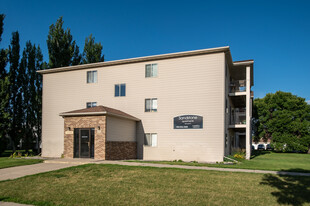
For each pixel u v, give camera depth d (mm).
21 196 7492
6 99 24406
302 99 37625
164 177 10000
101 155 15938
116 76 20859
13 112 27859
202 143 17656
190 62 18625
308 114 36469
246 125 20281
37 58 30188
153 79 19609
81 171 11273
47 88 23031
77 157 16922
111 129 16672
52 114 22438
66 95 22266
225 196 7441
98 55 34719
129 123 18938
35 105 28953
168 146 18625
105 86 21094
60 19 30078
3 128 24609
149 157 19141
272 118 39344
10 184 9000
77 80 22094
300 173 11305
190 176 10180
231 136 24016
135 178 9852
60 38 29969
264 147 48250
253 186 8641
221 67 17719
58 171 11312
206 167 12656
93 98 21359
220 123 17344
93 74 21703
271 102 39719
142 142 19531
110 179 9734
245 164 15922
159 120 19125
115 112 17469
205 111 17812
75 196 7457
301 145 35125
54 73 23000
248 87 20328
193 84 18359
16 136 27766
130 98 20188
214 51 17969
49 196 7469
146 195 7531
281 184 8953
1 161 16062
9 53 28438
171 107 18844
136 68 20297
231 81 23453
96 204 6723
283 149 36438
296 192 7930
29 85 29203
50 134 22172
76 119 17156
